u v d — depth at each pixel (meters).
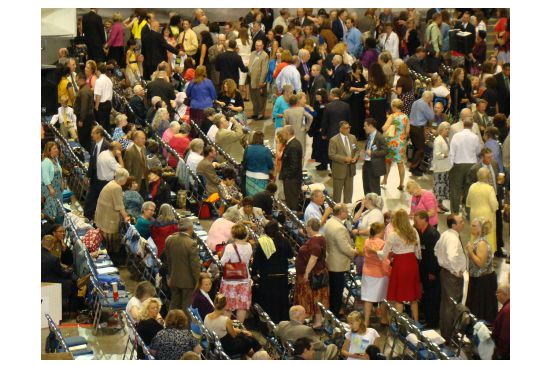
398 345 16.72
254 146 20.98
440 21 31.17
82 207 22.08
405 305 17.25
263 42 30.16
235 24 32.69
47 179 20.34
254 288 17.25
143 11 30.31
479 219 16.52
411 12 32.69
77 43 30.50
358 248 17.70
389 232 16.98
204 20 30.84
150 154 21.61
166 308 17.62
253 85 27.78
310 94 25.86
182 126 23.06
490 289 16.53
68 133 24.97
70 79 26.69
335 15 32.06
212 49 29.12
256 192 21.02
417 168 24.20
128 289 18.44
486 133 20.83
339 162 21.19
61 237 18.52
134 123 25.69
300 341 14.71
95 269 17.75
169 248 16.94
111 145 20.91
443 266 16.27
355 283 17.73
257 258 16.97
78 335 16.98
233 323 16.25
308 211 18.64
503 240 20.84
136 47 30.31
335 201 21.45
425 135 24.59
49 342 15.58
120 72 29.12
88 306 17.77
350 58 29.64
